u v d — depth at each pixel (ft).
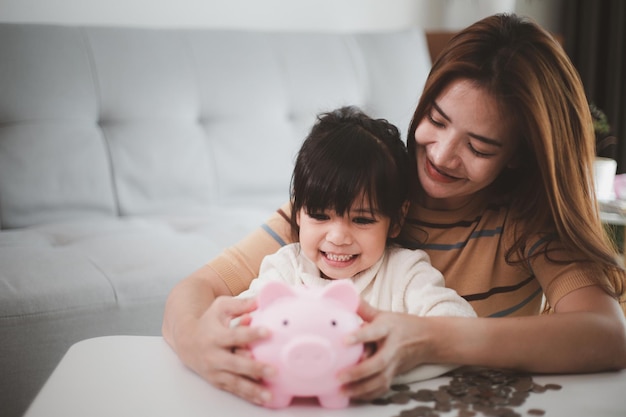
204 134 7.43
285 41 8.07
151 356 2.60
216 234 6.18
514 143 2.90
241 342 2.23
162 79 7.26
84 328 4.86
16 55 6.66
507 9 10.91
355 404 2.25
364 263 2.96
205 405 2.22
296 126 7.91
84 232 6.12
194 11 8.64
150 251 5.57
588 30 10.84
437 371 2.48
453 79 2.87
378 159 2.91
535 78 2.76
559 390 2.39
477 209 3.32
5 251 5.35
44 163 6.55
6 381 4.65
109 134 7.00
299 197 2.96
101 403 2.21
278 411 2.20
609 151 10.55
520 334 2.50
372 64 8.51
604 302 2.73
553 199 2.85
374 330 2.28
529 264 3.07
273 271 3.10
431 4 10.34
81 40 7.04
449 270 3.29
